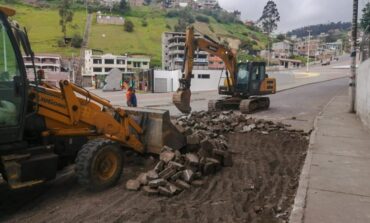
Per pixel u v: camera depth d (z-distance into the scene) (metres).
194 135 9.19
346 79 58.84
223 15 163.62
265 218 5.84
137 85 50.78
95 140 7.21
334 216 5.52
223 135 12.98
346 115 17.95
